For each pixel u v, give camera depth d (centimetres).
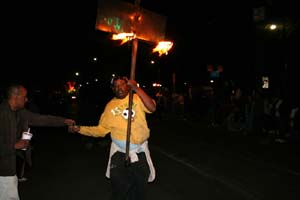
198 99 2322
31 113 452
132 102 438
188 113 2453
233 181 788
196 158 1049
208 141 1391
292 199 665
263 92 1673
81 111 1169
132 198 444
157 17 459
